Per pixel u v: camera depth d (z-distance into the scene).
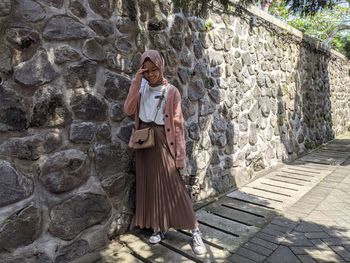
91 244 2.38
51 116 2.09
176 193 2.45
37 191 2.04
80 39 2.23
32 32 1.97
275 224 2.89
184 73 3.27
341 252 2.38
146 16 2.78
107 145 2.47
